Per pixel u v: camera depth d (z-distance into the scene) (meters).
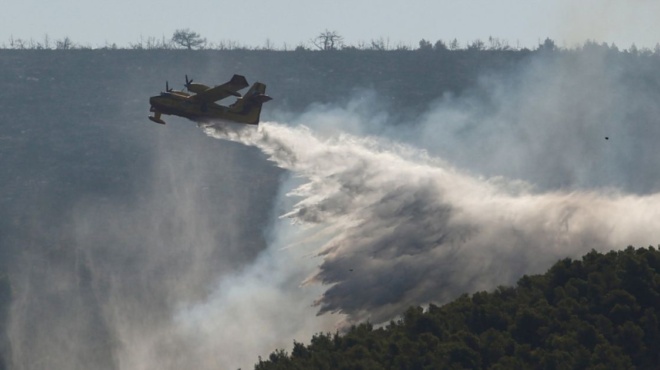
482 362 119.19
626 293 127.81
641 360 119.31
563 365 111.56
